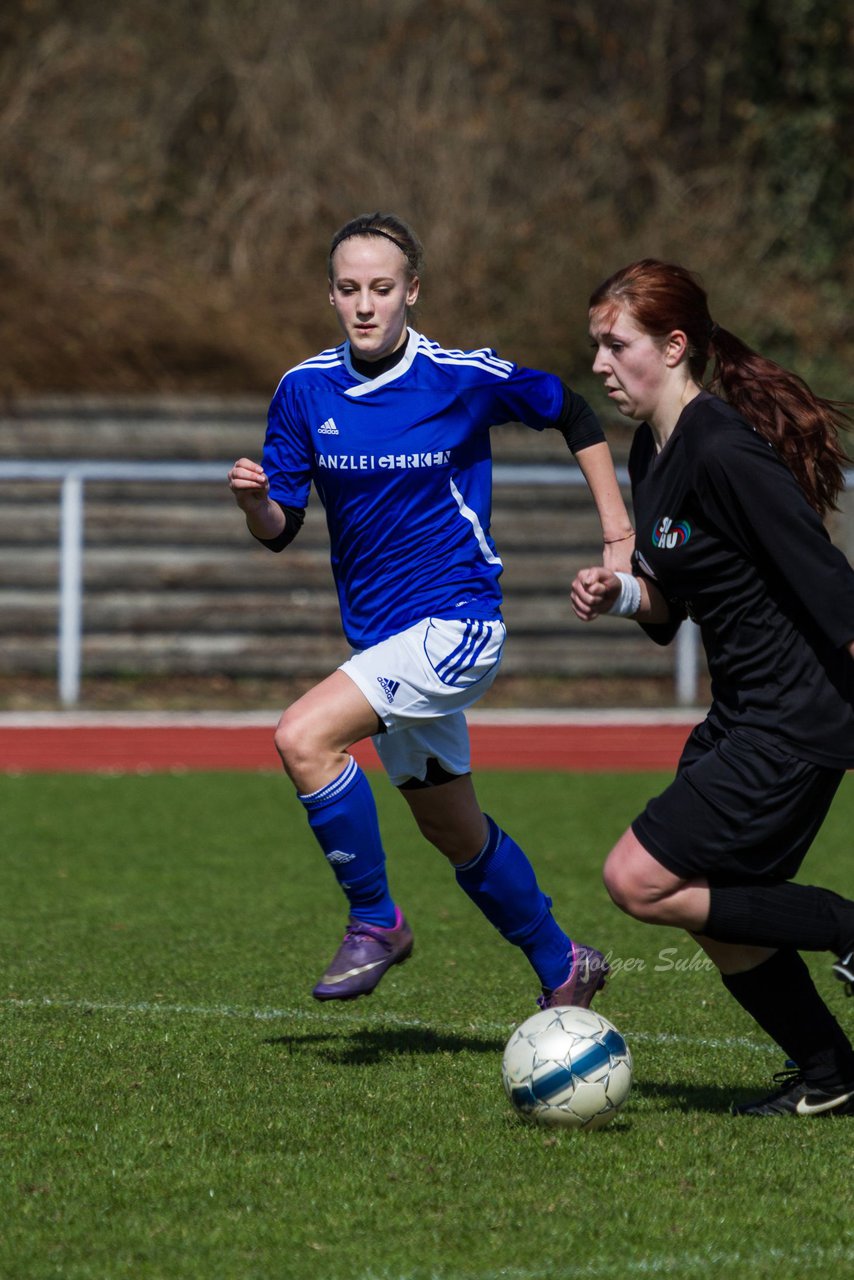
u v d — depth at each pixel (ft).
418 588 50.49
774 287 248.32
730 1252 35.06
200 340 221.66
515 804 117.60
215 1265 34.12
